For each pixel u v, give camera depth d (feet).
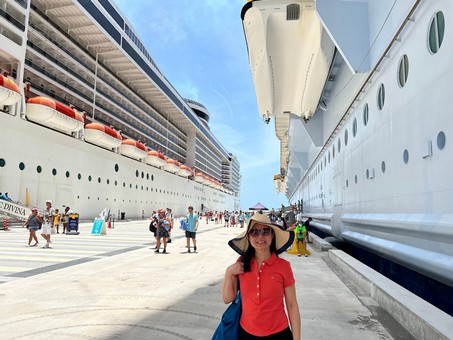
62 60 134.10
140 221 141.38
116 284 21.29
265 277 6.42
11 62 98.02
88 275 24.31
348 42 28.40
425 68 17.87
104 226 65.87
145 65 191.11
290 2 34.78
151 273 25.30
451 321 10.71
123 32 163.53
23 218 84.53
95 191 131.64
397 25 21.93
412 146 19.49
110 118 169.89
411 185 19.69
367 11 28.96
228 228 102.78
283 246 6.61
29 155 97.55
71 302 16.96
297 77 47.32
